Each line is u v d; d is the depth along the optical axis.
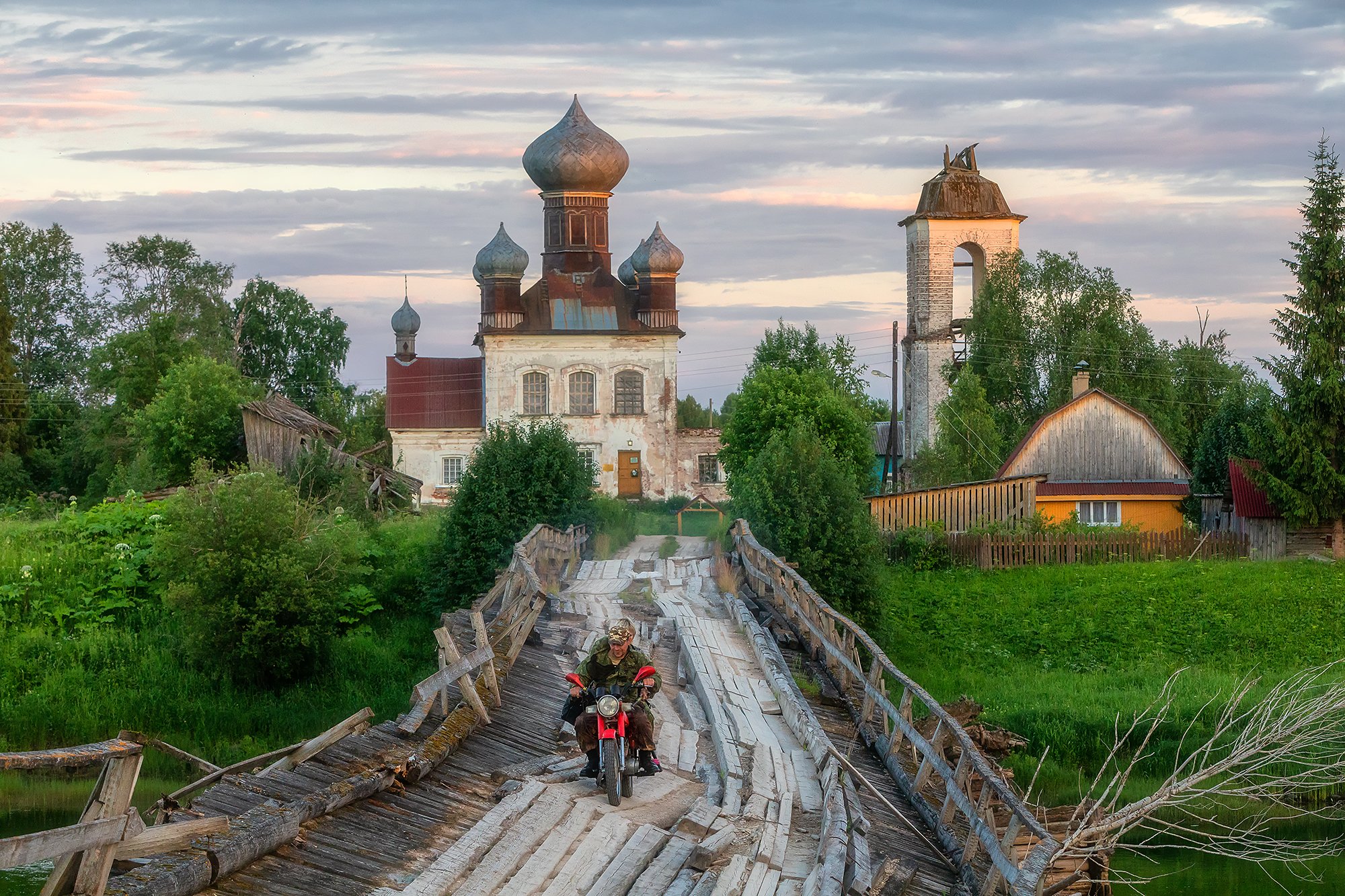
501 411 72.94
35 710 25.41
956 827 13.22
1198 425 71.06
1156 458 54.22
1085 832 12.37
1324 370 45.66
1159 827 22.03
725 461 49.66
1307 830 21.67
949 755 18.56
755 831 11.41
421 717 13.97
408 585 34.31
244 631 26.81
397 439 73.25
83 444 70.12
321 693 27.67
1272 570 41.44
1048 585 39.84
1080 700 28.61
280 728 26.00
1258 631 34.97
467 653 16.66
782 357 57.50
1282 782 15.03
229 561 27.28
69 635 28.97
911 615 37.00
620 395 73.62
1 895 13.78
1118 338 70.00
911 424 78.88
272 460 53.59
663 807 12.34
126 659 27.81
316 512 38.50
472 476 34.28
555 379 73.19
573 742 15.01
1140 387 69.00
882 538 39.19
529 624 20.16
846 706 18.50
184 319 87.88
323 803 10.91
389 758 12.61
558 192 75.44
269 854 9.95
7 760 6.54
